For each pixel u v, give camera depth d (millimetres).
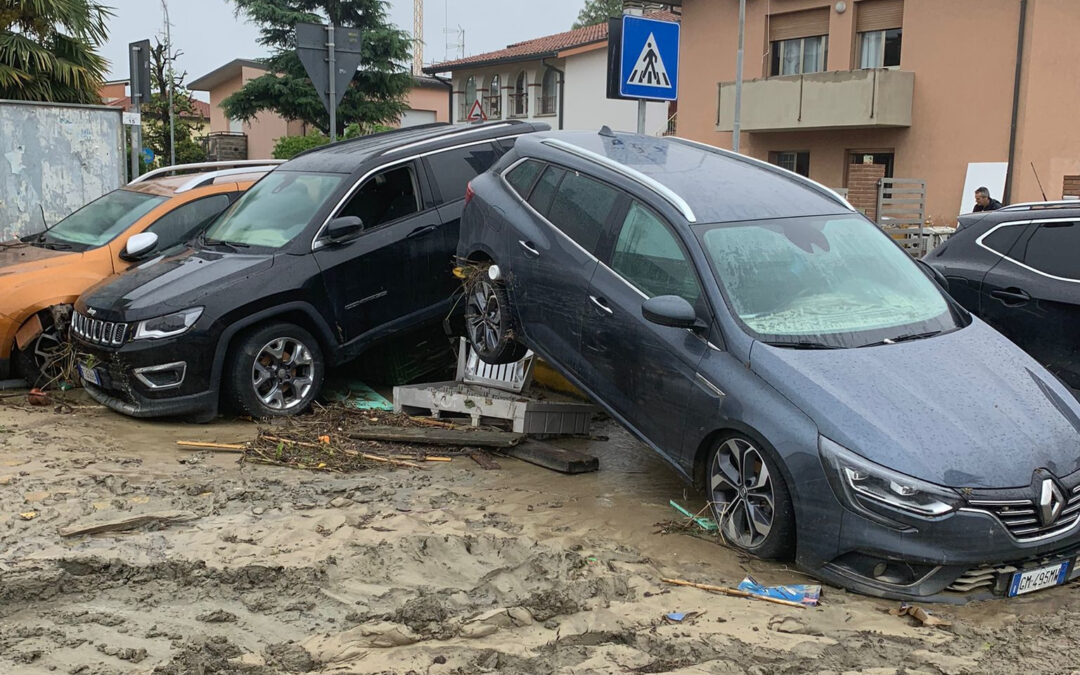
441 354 8305
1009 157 20156
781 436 4492
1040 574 4340
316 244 7371
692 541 5035
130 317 6879
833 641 3906
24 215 10758
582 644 3877
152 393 6891
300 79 31781
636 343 5418
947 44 20922
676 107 28844
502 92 38875
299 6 32344
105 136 11195
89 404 7594
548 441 6941
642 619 4078
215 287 6973
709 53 25734
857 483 4246
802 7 23562
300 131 38688
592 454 6695
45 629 3762
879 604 4266
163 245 8492
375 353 8273
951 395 4574
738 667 3688
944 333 5207
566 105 35000
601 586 4391
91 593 4129
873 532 4223
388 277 7680
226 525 4973
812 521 4391
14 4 12727
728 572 4629
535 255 6273
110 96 41094
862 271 5492
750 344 4844
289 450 6418
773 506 4570
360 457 6367
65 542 4629
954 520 4117
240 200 8258
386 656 3672
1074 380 6652
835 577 4387
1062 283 6695
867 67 22781
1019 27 19750
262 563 4422
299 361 7316
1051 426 4516
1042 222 6992
